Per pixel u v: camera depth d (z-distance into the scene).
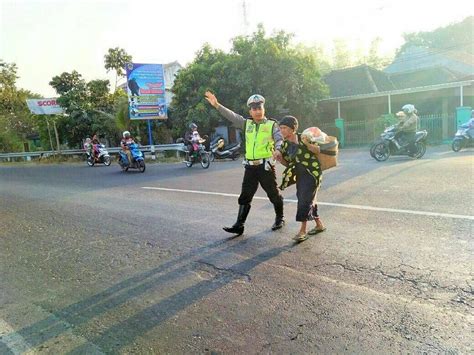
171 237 5.34
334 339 2.69
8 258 5.00
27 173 16.83
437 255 3.97
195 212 6.74
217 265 4.18
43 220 7.02
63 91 29.50
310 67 21.86
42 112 27.45
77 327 3.14
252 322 2.99
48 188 11.18
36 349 2.86
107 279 4.07
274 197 5.18
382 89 27.12
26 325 3.22
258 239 4.93
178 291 3.64
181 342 2.81
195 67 22.33
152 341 2.86
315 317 2.98
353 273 3.70
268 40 20.59
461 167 9.43
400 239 4.51
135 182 11.33
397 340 2.62
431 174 8.68
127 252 4.88
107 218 6.81
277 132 4.88
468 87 21.34
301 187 4.69
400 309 3.00
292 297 3.32
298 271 3.84
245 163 5.14
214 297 3.45
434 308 2.98
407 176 8.66
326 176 9.45
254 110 4.93
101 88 29.86
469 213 5.34
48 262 4.74
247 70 20.75
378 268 3.76
